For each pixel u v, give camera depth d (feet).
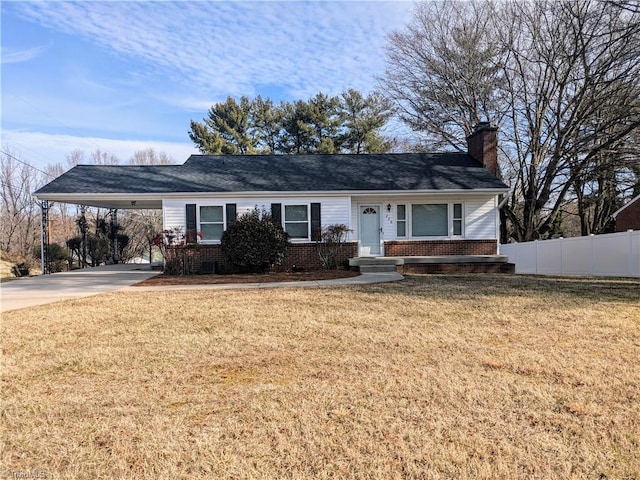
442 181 52.85
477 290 30.48
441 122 81.25
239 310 23.72
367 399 11.27
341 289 32.07
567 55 64.03
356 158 61.16
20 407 10.95
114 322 21.01
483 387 11.99
